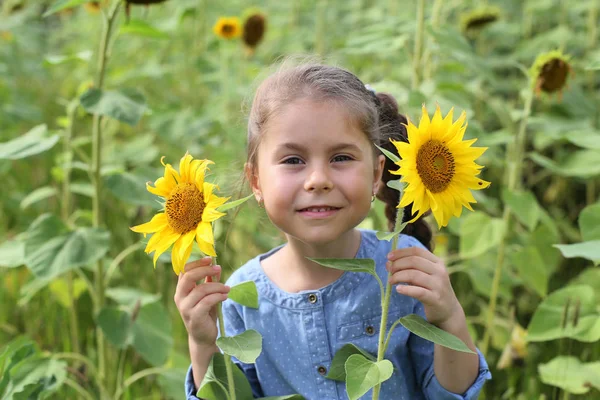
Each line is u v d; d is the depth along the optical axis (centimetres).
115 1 257
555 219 395
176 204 154
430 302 165
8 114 418
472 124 279
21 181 452
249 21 418
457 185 152
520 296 353
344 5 572
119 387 261
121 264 361
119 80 428
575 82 436
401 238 201
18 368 232
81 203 421
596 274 289
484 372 183
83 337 330
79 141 317
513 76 477
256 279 197
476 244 271
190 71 500
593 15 448
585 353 287
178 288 169
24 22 629
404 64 432
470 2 455
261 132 174
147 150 350
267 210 173
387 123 204
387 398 189
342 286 188
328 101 168
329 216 167
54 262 243
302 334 189
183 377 257
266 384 195
